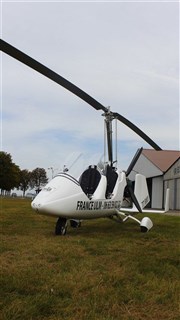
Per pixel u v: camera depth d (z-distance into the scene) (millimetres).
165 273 3760
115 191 7766
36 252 4781
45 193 6273
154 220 10641
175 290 3174
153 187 31531
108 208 7496
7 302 2740
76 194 6445
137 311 2715
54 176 6879
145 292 3117
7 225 8055
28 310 2590
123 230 7707
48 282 3295
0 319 2424
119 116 7668
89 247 5258
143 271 3852
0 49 4953
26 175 86938
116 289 3180
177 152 33875
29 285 3162
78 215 6637
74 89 6320
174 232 7441
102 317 2551
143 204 9172
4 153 65312
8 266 3934
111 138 7859
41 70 5574
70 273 3658
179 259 4441
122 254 4789
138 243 5824
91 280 3398
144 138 8688
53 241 5781
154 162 31672
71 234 6871
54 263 4164
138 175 8984
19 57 5176
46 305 2705
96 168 7348
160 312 2701
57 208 6141
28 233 6805
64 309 2670
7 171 64500
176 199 26250
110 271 3812
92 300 2865
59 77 5805
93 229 7855
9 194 92000
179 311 2717
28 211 13016
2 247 5070
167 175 29203
